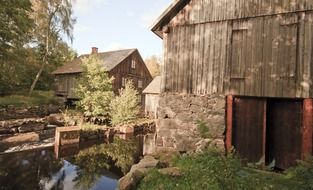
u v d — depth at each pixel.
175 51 10.44
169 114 10.40
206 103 9.59
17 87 32.59
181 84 10.21
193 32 10.05
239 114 9.09
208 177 4.84
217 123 9.31
